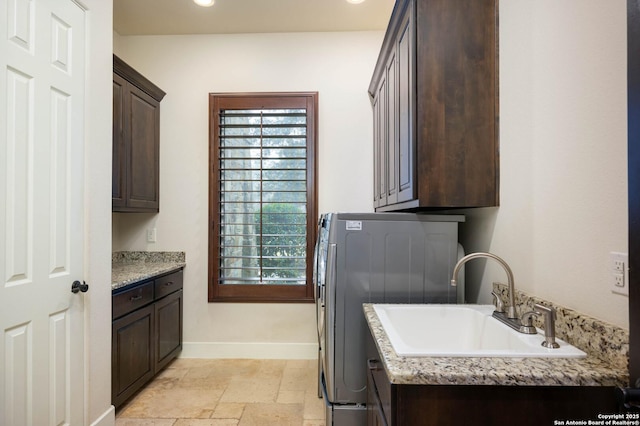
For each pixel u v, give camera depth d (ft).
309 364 9.36
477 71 5.33
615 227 3.18
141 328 7.54
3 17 4.37
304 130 9.70
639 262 2.27
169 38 9.87
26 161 4.68
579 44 3.61
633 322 2.32
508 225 5.08
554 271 4.05
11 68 4.47
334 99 9.80
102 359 6.09
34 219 4.80
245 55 9.84
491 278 5.65
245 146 9.66
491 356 3.16
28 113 4.71
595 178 3.41
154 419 6.73
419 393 2.90
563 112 3.87
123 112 8.00
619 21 3.11
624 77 3.07
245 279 9.72
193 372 8.82
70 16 5.41
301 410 7.06
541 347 3.36
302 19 9.12
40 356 4.88
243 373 8.78
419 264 5.69
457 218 5.70
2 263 4.37
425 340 4.81
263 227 9.68
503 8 5.15
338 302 5.64
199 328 9.82
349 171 9.78
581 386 2.81
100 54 6.06
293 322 9.71
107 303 6.24
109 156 6.30
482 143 5.35
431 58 5.32
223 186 9.75
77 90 5.57
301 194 9.66
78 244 5.59
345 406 5.63
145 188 9.00
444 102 5.33
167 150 9.86
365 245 5.67
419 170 5.33
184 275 9.81
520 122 4.74
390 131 7.14
